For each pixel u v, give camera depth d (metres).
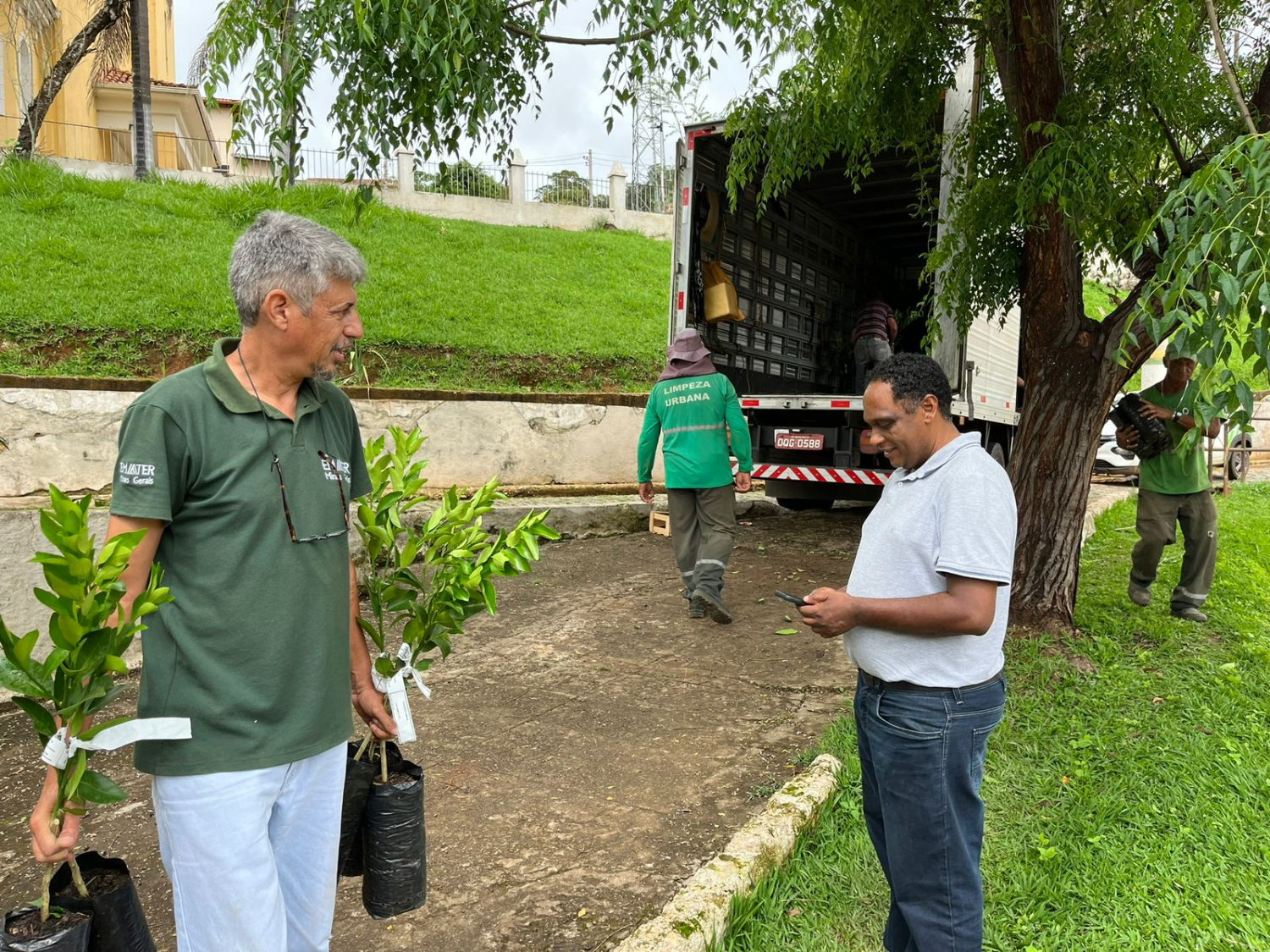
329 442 1.91
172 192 11.18
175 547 1.67
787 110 5.62
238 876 1.67
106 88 20.44
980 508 1.91
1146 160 4.94
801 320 9.78
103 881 1.68
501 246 13.70
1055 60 4.78
